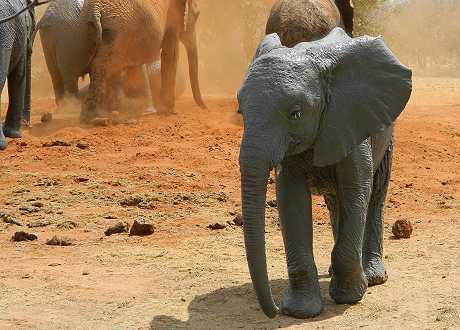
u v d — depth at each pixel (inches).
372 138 385.7
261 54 352.8
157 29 1011.9
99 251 496.4
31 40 918.4
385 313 373.7
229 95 1612.9
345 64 352.8
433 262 462.3
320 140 350.3
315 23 382.6
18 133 883.4
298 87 333.7
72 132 893.2
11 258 479.8
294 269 372.2
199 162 786.2
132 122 971.9
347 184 368.8
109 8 971.3
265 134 327.3
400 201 661.9
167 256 482.0
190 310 383.2
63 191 665.6
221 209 620.4
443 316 363.9
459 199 676.7
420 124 1076.5
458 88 2210.9
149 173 732.7
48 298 401.7
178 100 1339.8
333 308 382.3
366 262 418.9
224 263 465.4
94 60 965.8
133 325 362.9
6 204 622.2
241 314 376.5
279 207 376.2
